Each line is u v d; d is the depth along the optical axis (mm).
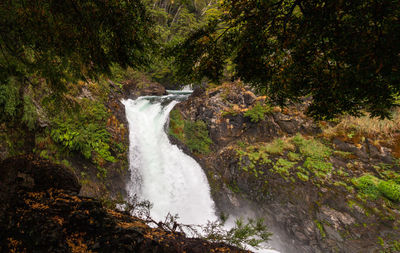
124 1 1654
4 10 1369
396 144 6773
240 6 1671
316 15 1281
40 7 1411
